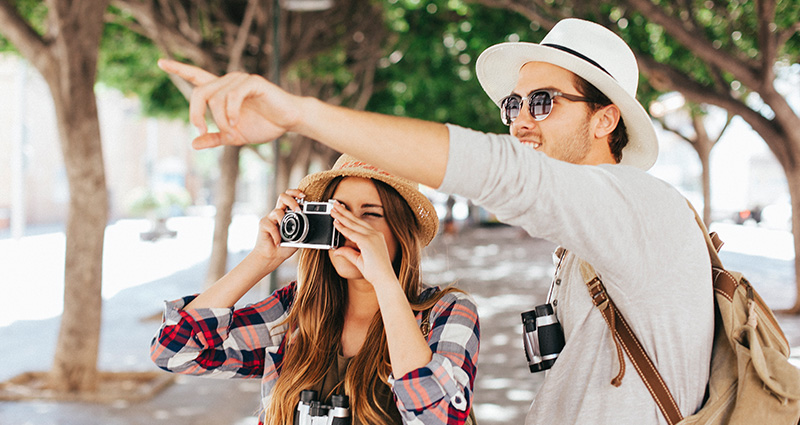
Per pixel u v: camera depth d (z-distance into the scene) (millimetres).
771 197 45312
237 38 9758
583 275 1393
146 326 9266
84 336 5953
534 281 13727
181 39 9438
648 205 1138
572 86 1504
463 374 1506
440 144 951
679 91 9125
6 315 10016
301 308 1778
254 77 899
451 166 951
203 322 1691
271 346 1836
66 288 5930
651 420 1287
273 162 9977
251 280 1759
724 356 1335
